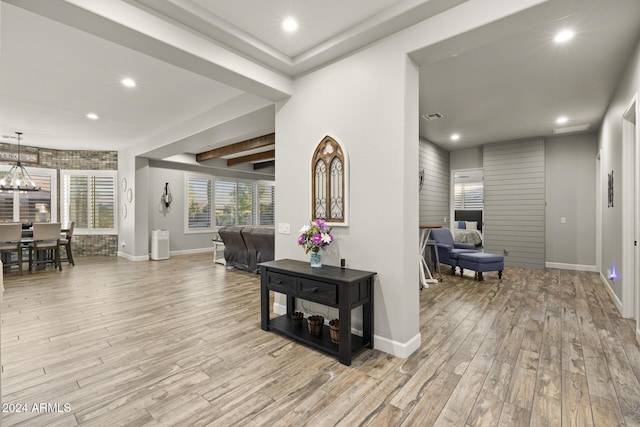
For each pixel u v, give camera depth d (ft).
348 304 7.85
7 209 22.74
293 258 11.08
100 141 22.08
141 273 19.15
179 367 7.74
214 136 17.06
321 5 7.61
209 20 7.89
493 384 7.00
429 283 16.53
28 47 9.47
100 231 25.62
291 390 6.77
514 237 21.47
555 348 8.80
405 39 8.14
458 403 6.32
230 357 8.27
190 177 28.35
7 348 8.75
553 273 19.16
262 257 18.43
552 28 8.75
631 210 11.33
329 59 9.78
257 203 33.94
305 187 10.60
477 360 8.12
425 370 7.62
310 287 8.66
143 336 9.60
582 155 20.03
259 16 8.05
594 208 19.72
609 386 6.91
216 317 11.34
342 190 9.45
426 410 6.11
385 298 8.60
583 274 18.83
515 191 21.42
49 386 6.89
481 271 16.93
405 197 8.29
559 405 6.25
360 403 6.32
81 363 7.92
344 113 9.45
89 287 15.64
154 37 7.44
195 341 9.26
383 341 8.63
